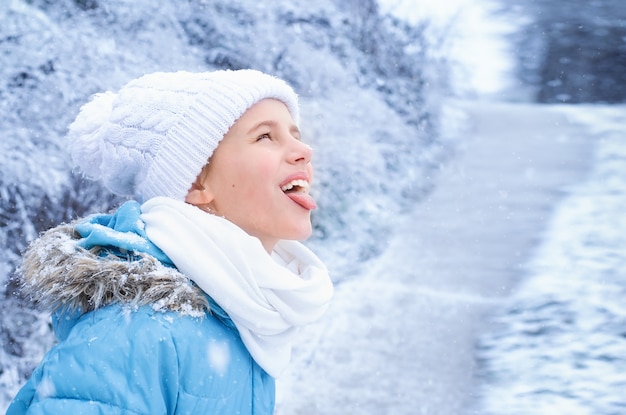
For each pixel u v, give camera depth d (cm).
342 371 447
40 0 646
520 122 1350
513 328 525
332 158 849
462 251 713
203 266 136
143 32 711
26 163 506
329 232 736
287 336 150
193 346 133
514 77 1692
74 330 135
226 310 139
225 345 140
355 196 812
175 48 732
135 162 162
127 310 132
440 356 474
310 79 939
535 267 666
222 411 137
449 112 1295
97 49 639
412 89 1219
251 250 143
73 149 176
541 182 972
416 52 1328
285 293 147
